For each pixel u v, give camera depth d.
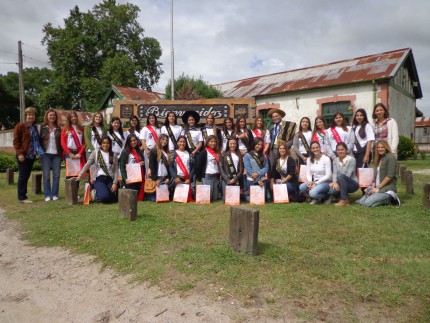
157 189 6.48
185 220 5.11
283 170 6.50
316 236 4.21
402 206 5.64
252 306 2.71
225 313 2.64
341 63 18.73
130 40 32.00
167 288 3.06
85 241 4.30
